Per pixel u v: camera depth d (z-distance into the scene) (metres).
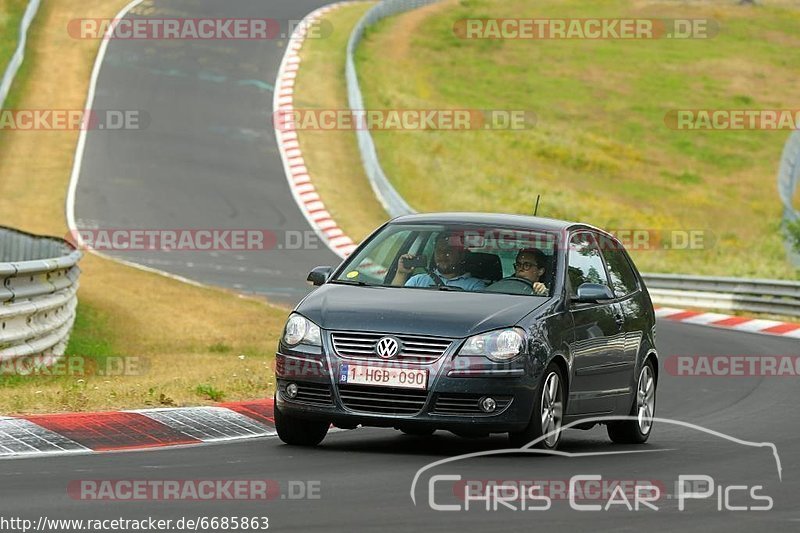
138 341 70.06
